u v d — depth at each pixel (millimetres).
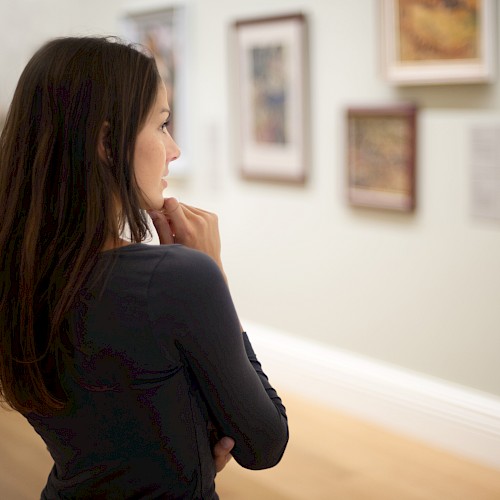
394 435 3840
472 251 3506
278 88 4254
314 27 4023
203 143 4785
